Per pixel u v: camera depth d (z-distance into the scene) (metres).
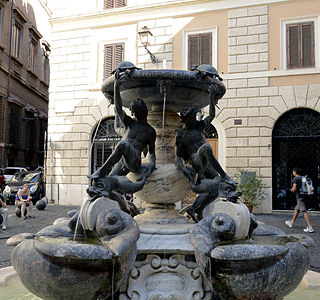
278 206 15.59
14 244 3.38
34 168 30.48
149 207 4.52
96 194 3.61
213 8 16.62
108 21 18.02
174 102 4.52
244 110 15.76
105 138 17.66
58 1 18.66
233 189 3.90
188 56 16.84
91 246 2.87
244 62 16.05
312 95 15.19
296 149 15.49
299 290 4.40
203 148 3.97
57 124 18.25
